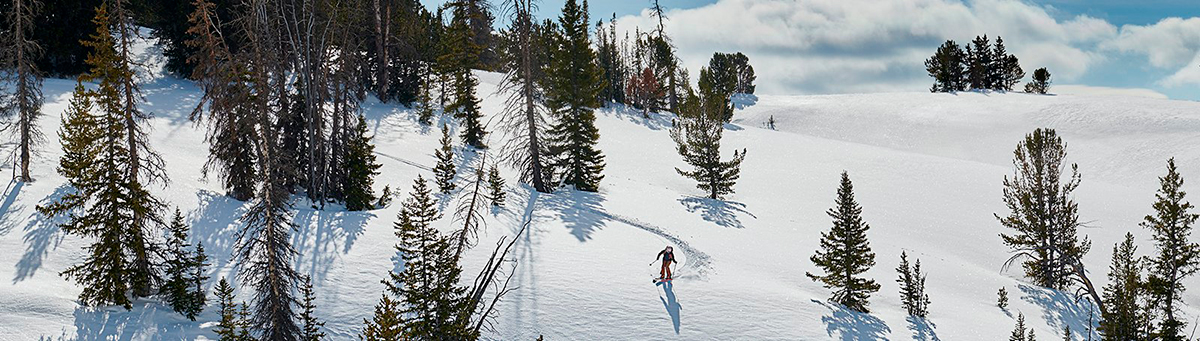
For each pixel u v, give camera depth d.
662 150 63.44
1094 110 92.06
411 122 52.69
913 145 95.44
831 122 109.75
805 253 34.56
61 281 21.09
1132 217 45.44
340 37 39.03
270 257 15.94
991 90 118.25
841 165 59.19
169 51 49.75
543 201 36.94
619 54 94.69
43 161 29.92
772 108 120.31
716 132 45.59
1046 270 34.06
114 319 19.45
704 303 24.09
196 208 27.95
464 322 15.75
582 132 43.44
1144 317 23.34
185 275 22.20
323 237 26.55
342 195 32.88
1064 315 30.36
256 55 29.33
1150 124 82.38
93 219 20.02
